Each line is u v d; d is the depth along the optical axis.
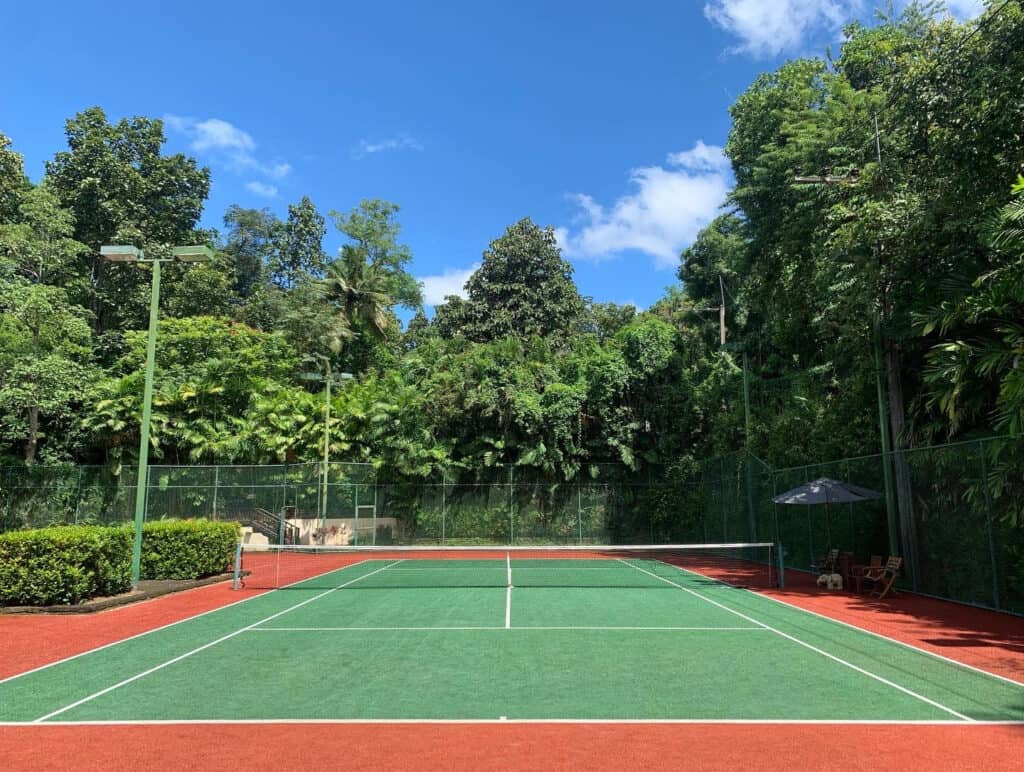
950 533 13.45
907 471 14.99
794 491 16.06
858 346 17.64
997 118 12.90
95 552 13.50
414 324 57.16
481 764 5.03
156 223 43.47
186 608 13.27
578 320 51.41
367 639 9.84
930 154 15.02
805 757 5.13
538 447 31.59
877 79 23.47
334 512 30.27
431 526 31.67
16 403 28.95
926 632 10.22
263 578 19.06
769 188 23.12
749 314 37.84
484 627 10.79
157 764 5.07
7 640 10.12
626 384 32.72
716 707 6.41
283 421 32.69
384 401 33.28
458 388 32.38
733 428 31.69
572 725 5.90
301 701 6.68
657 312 55.50
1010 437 11.09
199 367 34.31
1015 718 6.05
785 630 10.43
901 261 14.24
